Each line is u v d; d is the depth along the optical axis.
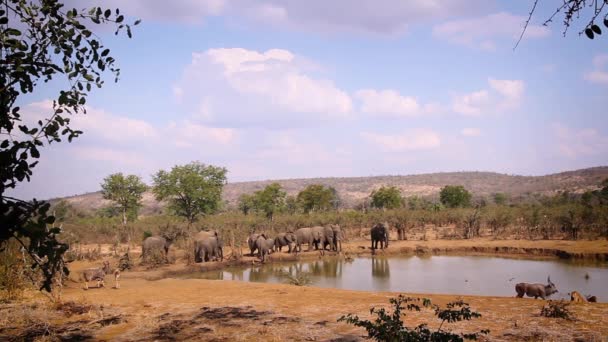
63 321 12.24
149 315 12.70
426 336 6.12
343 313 12.24
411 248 41.00
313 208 79.12
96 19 5.38
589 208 43.62
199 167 59.41
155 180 56.75
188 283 18.70
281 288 16.81
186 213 58.78
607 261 31.91
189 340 10.15
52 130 4.96
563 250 34.75
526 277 25.95
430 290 22.75
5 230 4.13
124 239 47.69
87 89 5.43
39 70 4.93
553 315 11.09
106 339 10.45
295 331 10.55
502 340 9.31
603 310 11.70
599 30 4.34
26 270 15.71
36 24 5.14
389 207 83.81
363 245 47.09
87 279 18.08
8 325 11.70
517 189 186.88
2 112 4.56
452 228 57.94
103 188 58.06
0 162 4.30
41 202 4.28
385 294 15.23
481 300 13.60
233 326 11.19
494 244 40.25
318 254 40.66
